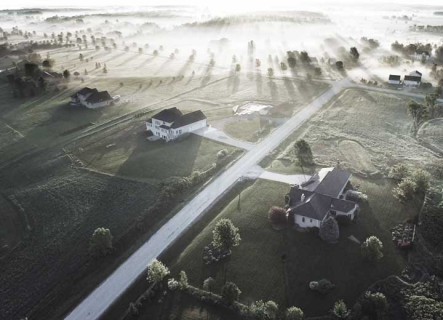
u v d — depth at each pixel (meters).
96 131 125.69
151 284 64.88
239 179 94.62
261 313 56.81
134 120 133.62
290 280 64.31
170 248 72.88
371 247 66.25
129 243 74.94
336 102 147.38
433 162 100.19
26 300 63.25
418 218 77.44
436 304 58.47
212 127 126.38
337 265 66.81
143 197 88.31
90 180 96.56
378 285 62.88
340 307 57.03
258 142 114.69
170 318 58.62
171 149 111.50
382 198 85.06
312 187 83.31
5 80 187.12
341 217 75.81
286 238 73.38
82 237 76.69
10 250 74.38
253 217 79.44
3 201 90.00
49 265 70.31
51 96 163.00
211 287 63.00
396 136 117.38
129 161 105.12
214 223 78.62
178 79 186.88
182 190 90.12
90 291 64.38
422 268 65.88
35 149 114.94
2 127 131.38
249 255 69.81
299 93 160.25
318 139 115.31
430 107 131.62
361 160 102.44
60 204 87.44
